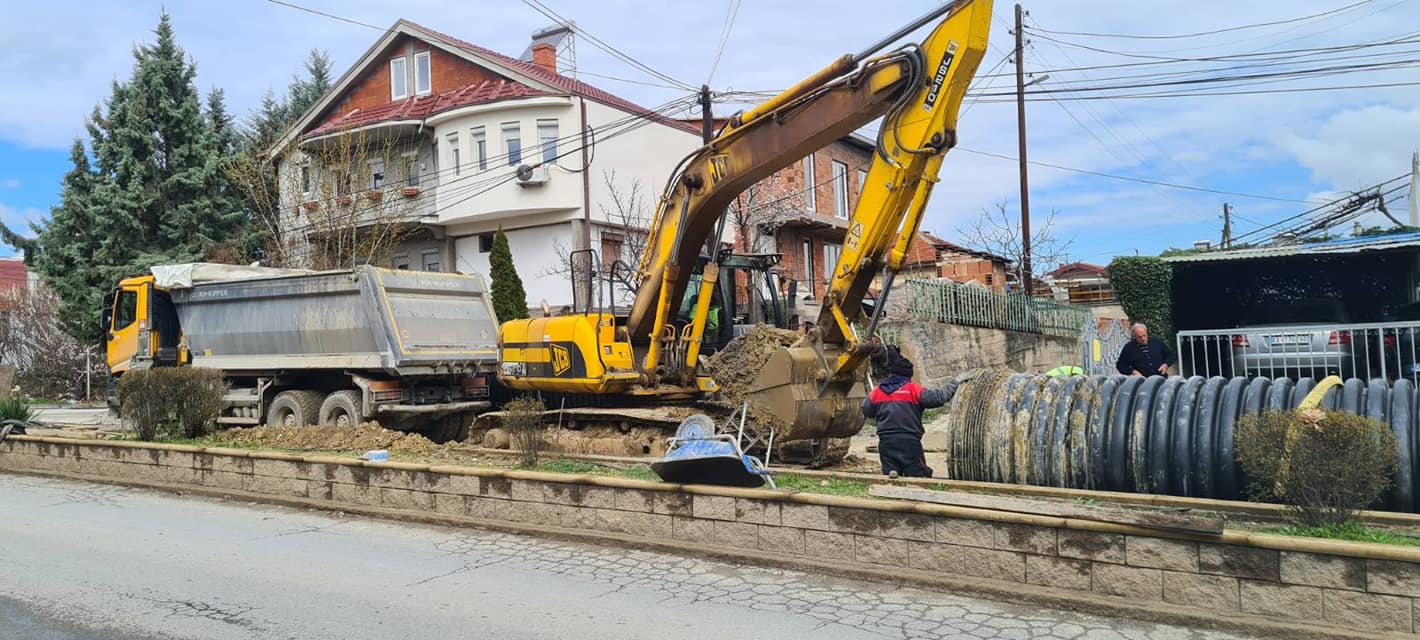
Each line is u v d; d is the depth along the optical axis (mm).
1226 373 13750
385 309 13797
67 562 7508
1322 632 5051
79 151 29016
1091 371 19359
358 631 5680
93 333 28281
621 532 7988
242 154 28125
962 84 8055
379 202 24859
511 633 5602
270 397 15500
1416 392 6629
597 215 23984
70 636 5660
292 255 25609
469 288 15352
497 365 14828
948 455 7984
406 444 11930
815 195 29828
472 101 24094
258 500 10328
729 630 5598
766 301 13086
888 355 8539
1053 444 7387
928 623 5652
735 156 9820
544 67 28594
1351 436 5684
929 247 33656
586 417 12164
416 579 6887
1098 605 5691
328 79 41594
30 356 34594
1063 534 5957
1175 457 6902
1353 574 5078
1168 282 15523
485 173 24078
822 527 6930
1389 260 17312
